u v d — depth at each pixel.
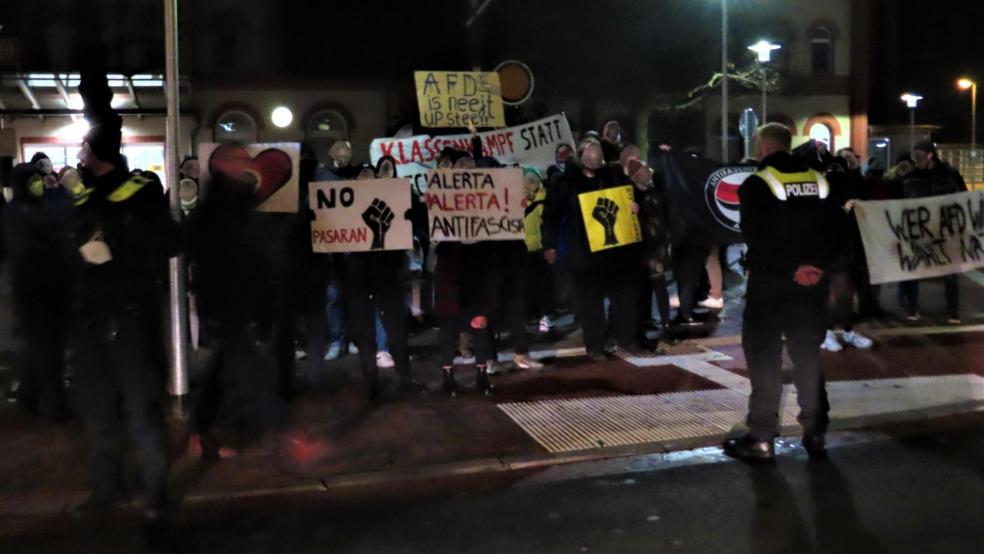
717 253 11.62
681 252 10.59
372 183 7.33
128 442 6.38
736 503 5.34
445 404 7.46
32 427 6.93
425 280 10.70
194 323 9.11
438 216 7.44
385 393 7.80
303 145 7.88
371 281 7.46
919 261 9.30
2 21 24.48
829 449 6.31
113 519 5.23
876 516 5.11
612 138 10.27
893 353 9.04
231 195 6.08
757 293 5.96
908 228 9.26
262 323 6.45
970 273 14.55
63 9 24.72
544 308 10.41
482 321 7.67
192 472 5.93
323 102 28.55
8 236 6.84
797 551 4.66
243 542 4.91
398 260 7.61
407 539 4.91
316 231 7.39
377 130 28.94
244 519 5.23
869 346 9.22
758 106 31.95
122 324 5.05
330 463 6.08
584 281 8.86
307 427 6.85
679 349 9.47
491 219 7.51
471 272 7.58
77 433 6.76
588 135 9.83
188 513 5.32
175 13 6.77
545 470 5.99
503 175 7.50
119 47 25.48
